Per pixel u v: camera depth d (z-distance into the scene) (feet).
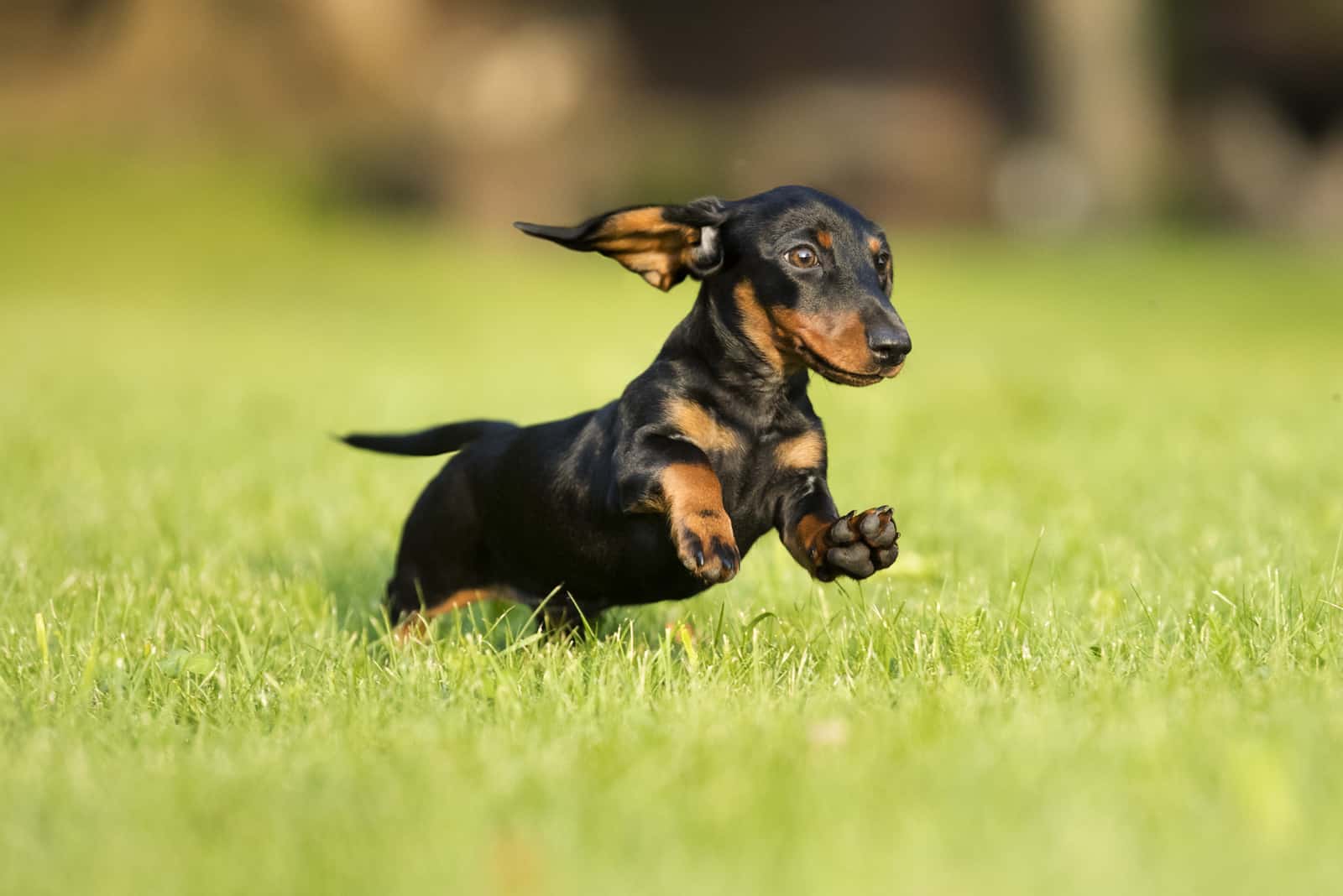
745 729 19.61
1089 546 34.04
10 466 47.91
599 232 25.11
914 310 126.62
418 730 20.35
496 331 115.24
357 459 50.96
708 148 192.03
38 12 196.34
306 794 17.66
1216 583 29.17
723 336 25.08
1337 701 20.31
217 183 185.78
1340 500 38.47
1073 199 194.49
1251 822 15.94
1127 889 14.35
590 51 193.98
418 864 15.24
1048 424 57.26
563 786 17.46
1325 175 202.28
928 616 26.99
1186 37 201.16
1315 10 199.00
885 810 16.20
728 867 15.01
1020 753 17.87
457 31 194.90
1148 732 18.48
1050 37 190.80
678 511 22.93
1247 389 70.85
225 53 194.70
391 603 29.37
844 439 53.47
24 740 20.35
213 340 107.34
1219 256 169.68
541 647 27.04
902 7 194.39
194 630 27.14
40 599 30.01
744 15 196.85
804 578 32.09
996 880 14.55
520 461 27.02
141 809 17.11
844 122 194.49
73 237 162.20
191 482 45.19
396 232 185.26
